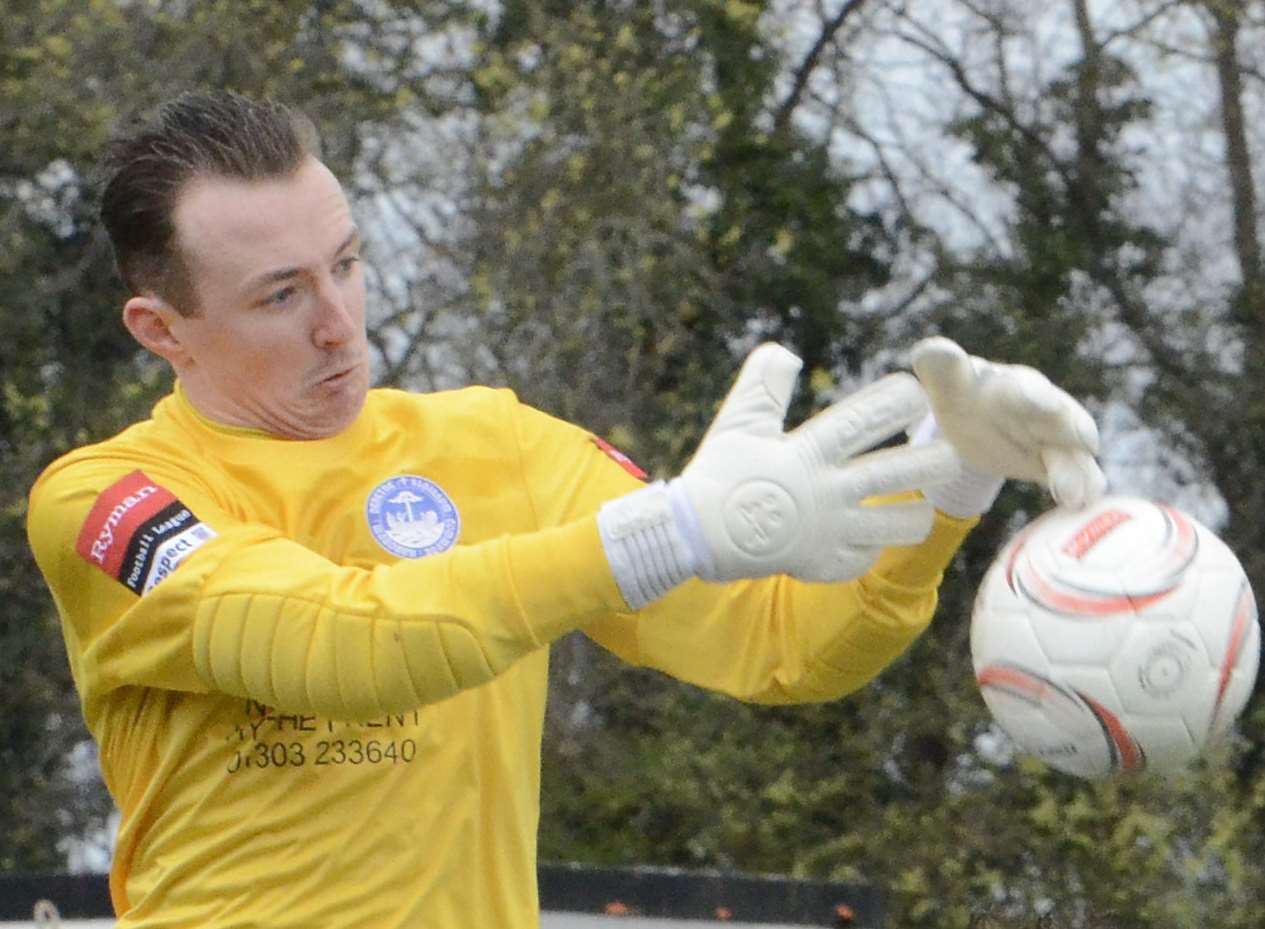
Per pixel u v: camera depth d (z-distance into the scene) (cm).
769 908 1798
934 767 3241
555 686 3031
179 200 879
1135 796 2956
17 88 3062
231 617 812
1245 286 3534
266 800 869
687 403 3206
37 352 3228
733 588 949
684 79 3259
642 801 3091
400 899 868
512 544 801
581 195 3084
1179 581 865
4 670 3128
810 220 3481
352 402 906
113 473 882
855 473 800
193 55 3130
